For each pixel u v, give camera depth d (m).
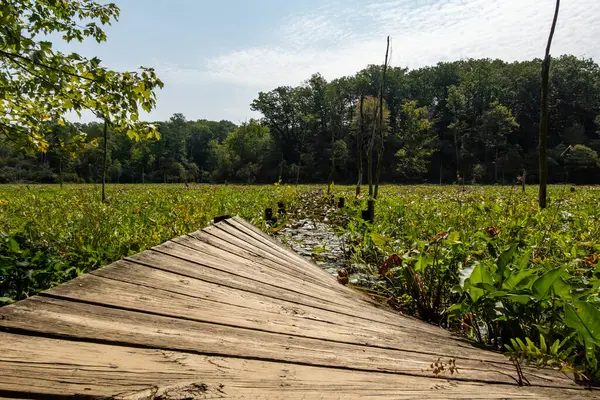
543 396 1.44
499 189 23.64
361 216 7.05
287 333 1.78
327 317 2.25
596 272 2.62
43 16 4.67
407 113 61.09
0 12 3.29
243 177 72.69
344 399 1.20
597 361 1.72
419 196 16.05
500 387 1.50
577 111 68.25
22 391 0.93
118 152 85.12
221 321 1.73
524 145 68.56
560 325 2.12
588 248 4.20
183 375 1.16
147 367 1.17
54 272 3.53
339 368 1.48
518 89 70.75
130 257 2.32
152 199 13.56
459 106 67.19
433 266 3.43
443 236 3.43
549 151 54.00
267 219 8.54
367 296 3.48
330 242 6.67
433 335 2.39
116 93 4.14
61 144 5.20
